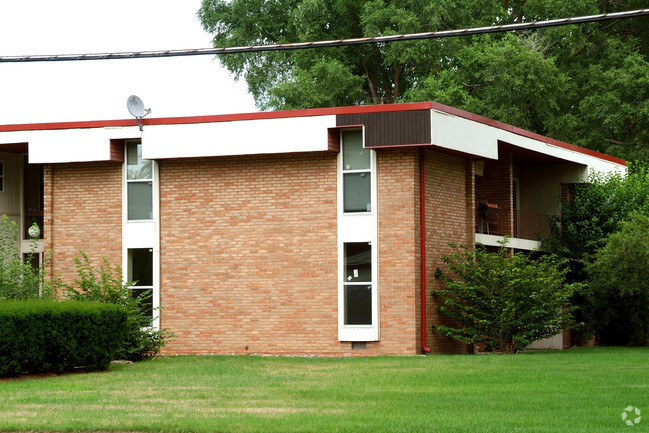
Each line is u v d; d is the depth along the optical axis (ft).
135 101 84.99
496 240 92.68
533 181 109.70
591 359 71.67
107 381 58.13
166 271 86.99
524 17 162.09
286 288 83.61
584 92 152.05
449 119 80.53
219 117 84.07
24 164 103.50
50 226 90.22
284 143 82.07
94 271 88.63
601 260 93.45
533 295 79.71
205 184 86.33
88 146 87.71
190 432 39.17
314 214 83.15
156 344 77.30
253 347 84.23
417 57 144.66
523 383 55.21
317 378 59.00
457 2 147.95
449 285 81.15
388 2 156.97
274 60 162.09
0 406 46.83
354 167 82.28
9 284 74.02
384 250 81.00
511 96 140.67
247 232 84.99
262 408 45.55
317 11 153.58
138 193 88.33
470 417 42.19
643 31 162.81
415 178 80.59
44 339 61.11
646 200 106.22
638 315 106.32
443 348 83.20
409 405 46.34
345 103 154.51
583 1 148.56
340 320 81.61
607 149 146.82
